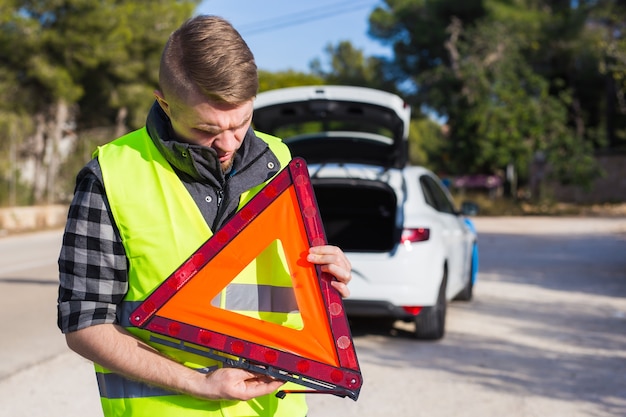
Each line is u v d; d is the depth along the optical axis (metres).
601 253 14.46
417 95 38.00
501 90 30.25
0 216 22.64
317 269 1.83
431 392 5.05
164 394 1.83
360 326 7.43
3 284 10.40
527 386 5.20
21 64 26.86
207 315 1.77
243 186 1.86
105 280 1.78
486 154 30.42
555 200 34.25
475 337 6.89
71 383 5.27
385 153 7.65
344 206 7.82
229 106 1.71
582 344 6.55
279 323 1.88
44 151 28.52
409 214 6.59
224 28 1.73
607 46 24.61
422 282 6.46
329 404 4.80
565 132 30.75
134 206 1.78
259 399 1.90
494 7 36.28
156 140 1.80
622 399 4.89
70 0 25.56
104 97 30.86
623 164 35.66
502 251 14.91
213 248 1.78
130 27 28.48
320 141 7.64
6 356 6.06
